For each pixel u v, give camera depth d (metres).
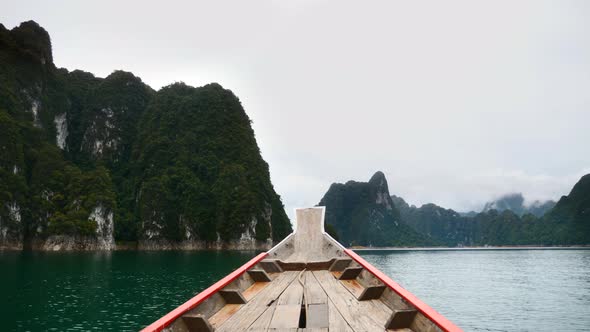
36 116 158.75
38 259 87.81
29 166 140.75
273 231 176.38
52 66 180.88
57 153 150.38
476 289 51.12
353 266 8.12
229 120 190.12
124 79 194.62
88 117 183.25
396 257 155.88
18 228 123.38
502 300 41.62
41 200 131.25
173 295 37.25
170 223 153.25
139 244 148.00
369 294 5.80
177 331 4.11
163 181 159.38
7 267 66.38
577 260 127.88
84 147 179.75
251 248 153.62
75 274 56.19
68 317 27.41
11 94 147.00
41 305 31.88
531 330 28.42
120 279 50.47
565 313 34.47
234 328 4.59
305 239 12.86
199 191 160.00
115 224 146.12
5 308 30.58
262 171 183.75
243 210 154.25
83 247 131.12
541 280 63.69
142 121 189.25
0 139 127.31
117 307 31.14
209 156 174.75
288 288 6.86
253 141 196.38
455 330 3.45
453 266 99.25
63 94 178.88
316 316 5.01
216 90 196.75
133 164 174.75
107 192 141.50
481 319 31.95
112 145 181.38
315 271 8.74
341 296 6.13
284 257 11.03
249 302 5.84
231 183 161.00
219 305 5.54
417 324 4.29
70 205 133.88
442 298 42.97
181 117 187.50
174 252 133.38
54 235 127.38
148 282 47.34
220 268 68.19
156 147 172.50
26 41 164.00
